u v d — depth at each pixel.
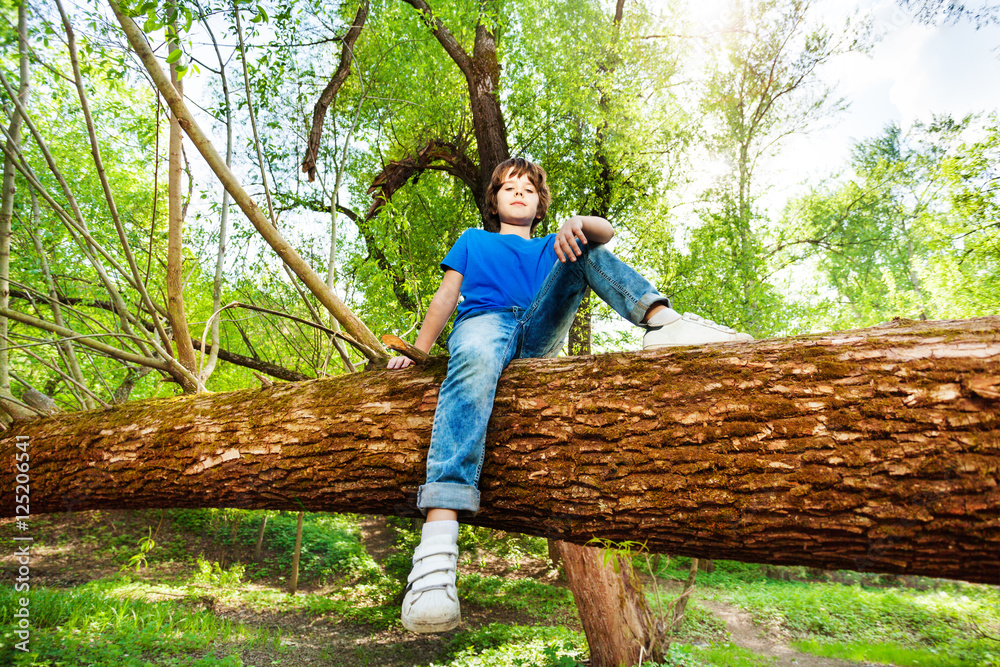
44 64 3.08
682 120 10.08
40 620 5.10
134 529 12.55
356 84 7.14
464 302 1.71
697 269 10.01
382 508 1.59
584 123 9.26
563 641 7.08
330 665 6.75
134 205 6.97
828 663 7.72
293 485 1.67
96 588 7.89
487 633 8.04
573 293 1.64
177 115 2.24
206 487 1.84
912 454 0.99
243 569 11.09
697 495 1.16
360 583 11.84
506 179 1.89
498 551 14.41
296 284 2.71
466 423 1.33
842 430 1.06
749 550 1.16
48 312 6.07
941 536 0.97
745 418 1.15
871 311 14.07
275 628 7.86
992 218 9.77
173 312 2.89
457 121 8.86
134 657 4.86
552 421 1.34
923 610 10.24
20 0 2.88
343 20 6.03
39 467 2.26
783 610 10.23
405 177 8.14
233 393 2.04
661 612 5.58
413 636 8.20
